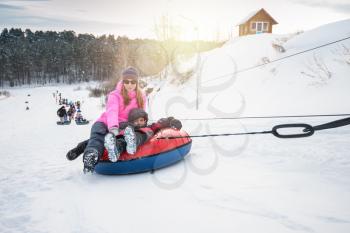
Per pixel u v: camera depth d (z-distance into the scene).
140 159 3.98
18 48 127.00
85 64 124.25
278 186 3.19
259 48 23.75
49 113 33.81
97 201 3.19
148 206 2.94
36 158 6.34
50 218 2.82
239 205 2.77
